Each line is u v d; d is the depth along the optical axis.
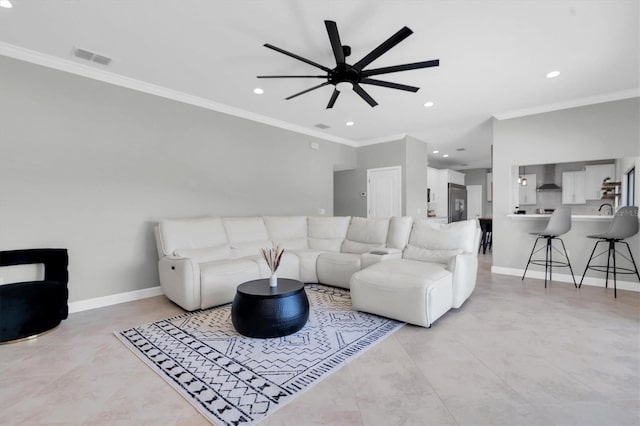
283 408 1.61
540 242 4.54
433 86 3.73
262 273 3.63
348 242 4.50
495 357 2.14
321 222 4.88
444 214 8.84
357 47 2.85
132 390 1.78
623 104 3.91
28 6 2.26
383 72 2.53
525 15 2.37
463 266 3.12
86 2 2.22
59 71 3.10
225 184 4.54
